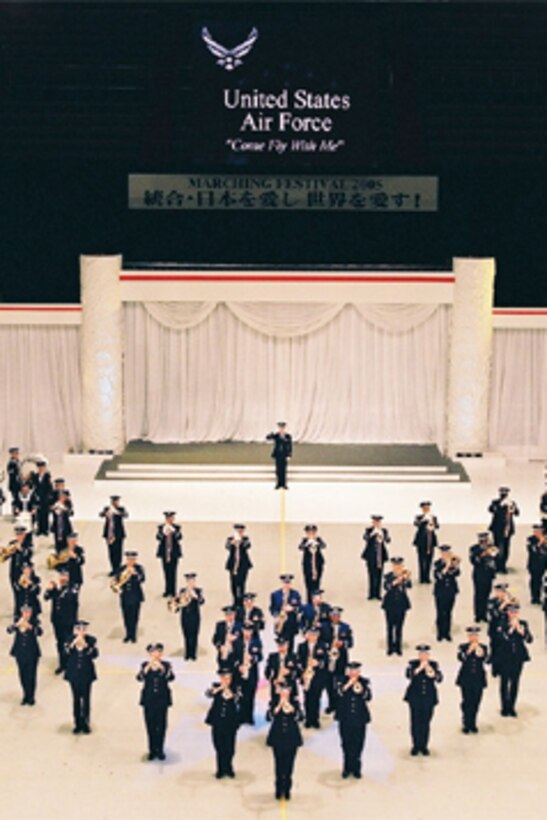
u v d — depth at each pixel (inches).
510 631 1373.0
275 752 1234.0
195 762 1300.4
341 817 1218.0
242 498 1937.7
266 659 1483.8
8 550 1583.4
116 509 1676.9
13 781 1266.0
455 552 1750.7
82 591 1638.8
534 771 1289.4
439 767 1294.3
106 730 1352.1
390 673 1460.4
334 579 1678.2
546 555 1619.1
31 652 1381.6
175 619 1573.6
